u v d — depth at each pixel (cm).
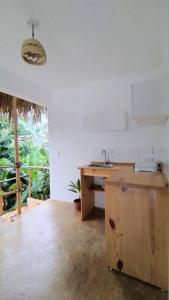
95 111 349
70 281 170
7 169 409
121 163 328
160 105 245
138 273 169
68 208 353
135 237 168
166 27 180
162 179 175
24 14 163
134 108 260
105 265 191
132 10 161
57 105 389
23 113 401
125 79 319
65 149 387
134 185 163
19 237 247
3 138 436
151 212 158
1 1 149
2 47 216
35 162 498
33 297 153
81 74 304
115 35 197
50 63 261
